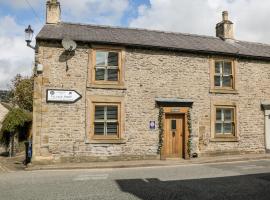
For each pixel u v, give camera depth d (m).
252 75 17.58
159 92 15.64
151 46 15.43
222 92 16.73
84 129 14.49
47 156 14.01
